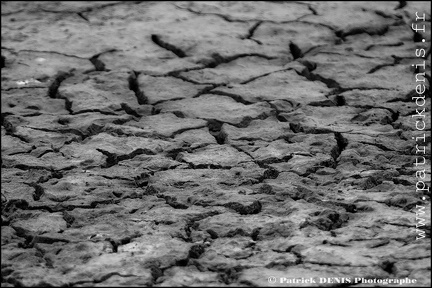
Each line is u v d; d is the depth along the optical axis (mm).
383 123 7020
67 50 8695
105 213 5500
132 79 8016
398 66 8289
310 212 5438
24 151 6496
